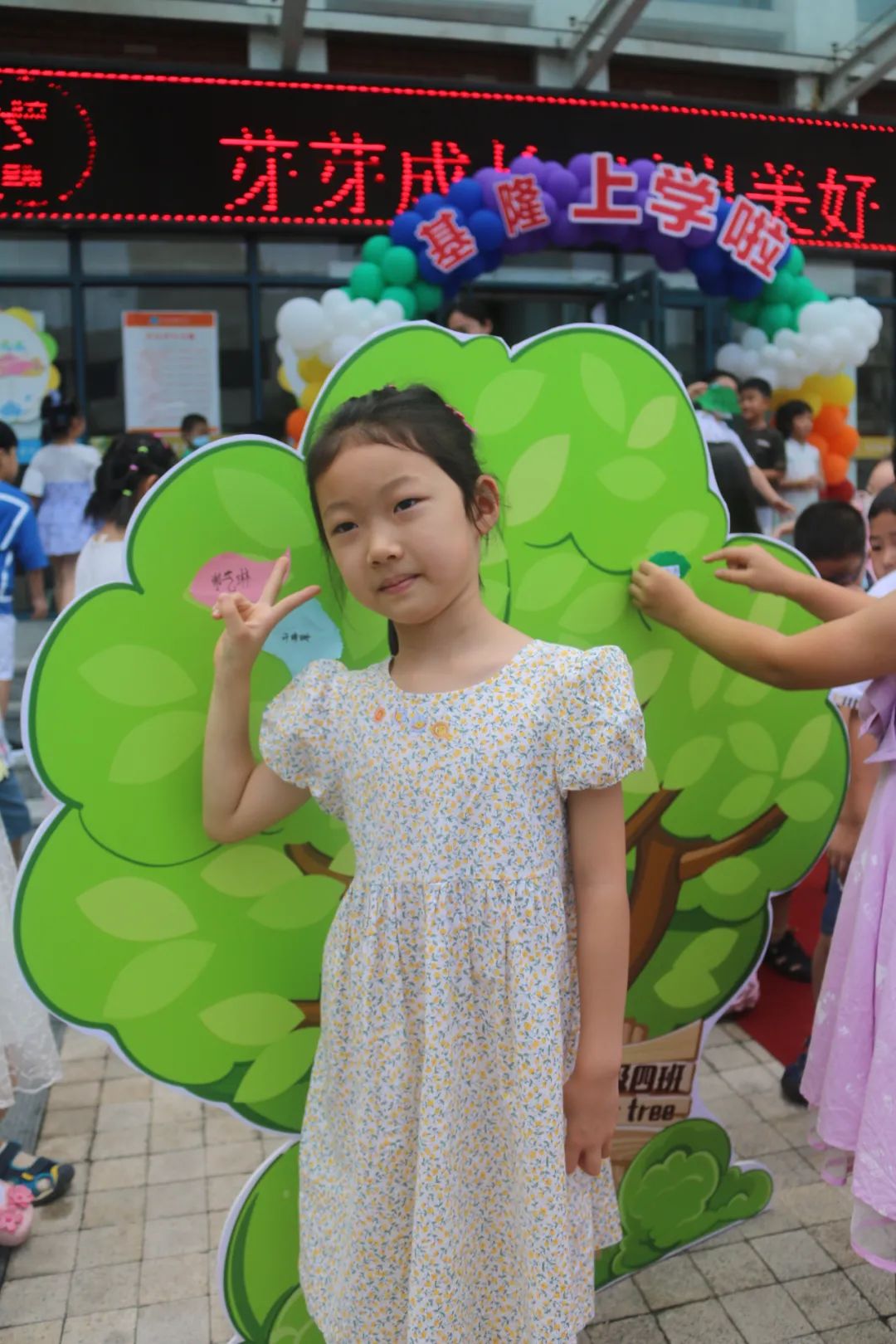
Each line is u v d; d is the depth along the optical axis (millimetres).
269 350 6027
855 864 1602
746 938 1877
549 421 1598
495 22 5766
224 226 5750
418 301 5141
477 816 1241
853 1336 1728
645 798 1744
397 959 1252
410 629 1326
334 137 5770
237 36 5773
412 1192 1284
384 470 1196
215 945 1517
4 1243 1949
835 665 1459
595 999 1288
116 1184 2158
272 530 1479
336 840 1553
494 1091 1277
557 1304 1229
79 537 5512
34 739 1394
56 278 5766
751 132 6320
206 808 1414
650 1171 1859
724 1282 1850
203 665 1466
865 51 6102
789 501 5465
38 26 5559
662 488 1681
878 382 6992
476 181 4957
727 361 5582
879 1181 1427
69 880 1437
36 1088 1951
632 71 6336
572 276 6391
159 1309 1815
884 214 6660
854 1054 1521
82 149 5539
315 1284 1394
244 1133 2338
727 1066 2543
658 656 1714
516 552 1597
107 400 5949
